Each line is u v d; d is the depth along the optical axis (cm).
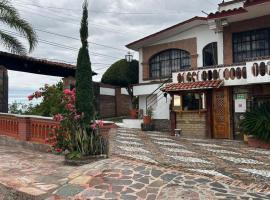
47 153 1151
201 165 903
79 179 747
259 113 1371
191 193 639
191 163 927
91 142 948
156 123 2119
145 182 709
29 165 928
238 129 1596
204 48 2100
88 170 809
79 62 995
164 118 2088
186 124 1734
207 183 703
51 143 1057
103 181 723
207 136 1652
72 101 996
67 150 956
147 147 1245
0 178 783
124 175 754
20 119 1322
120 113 2662
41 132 1220
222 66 1627
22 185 726
